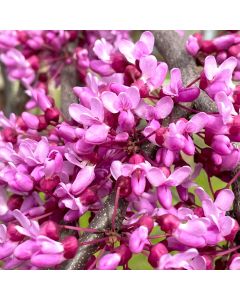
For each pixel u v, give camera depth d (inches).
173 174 4.0
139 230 3.7
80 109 4.2
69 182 4.5
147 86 4.3
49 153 4.4
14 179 4.5
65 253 3.8
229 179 4.6
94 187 4.4
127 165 4.0
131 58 4.7
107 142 4.2
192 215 4.0
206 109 4.7
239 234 4.4
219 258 4.4
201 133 4.5
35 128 5.4
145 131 4.1
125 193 4.0
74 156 4.3
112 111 4.1
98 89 4.7
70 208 4.3
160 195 4.0
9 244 4.3
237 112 4.4
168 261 3.6
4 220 4.9
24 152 4.5
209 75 4.3
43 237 3.8
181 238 3.8
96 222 4.2
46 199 4.8
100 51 5.3
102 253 4.0
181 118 4.1
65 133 4.4
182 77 5.4
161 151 4.2
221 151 4.2
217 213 3.9
